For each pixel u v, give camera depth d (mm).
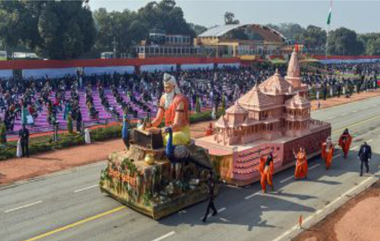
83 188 19047
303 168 20750
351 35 143750
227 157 19609
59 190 18688
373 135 31250
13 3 58438
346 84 60281
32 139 26781
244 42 102500
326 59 95562
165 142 17188
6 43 59438
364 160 21672
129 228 14953
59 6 58000
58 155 24406
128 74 57094
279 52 109938
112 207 16891
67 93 46875
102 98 40500
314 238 14305
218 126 20984
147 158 16000
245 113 20953
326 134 25891
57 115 35938
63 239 14008
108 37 90938
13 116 30234
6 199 17453
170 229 14930
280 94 22984
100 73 59781
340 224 15461
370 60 119188
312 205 17406
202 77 62656
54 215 15945
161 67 67812
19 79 47406
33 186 19141
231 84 55188
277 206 17266
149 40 91438
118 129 29516
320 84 58812
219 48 101750
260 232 14789
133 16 105688
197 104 38500
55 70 54594
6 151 23422
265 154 20938
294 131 23219
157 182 16016
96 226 15070
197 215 16250
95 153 25062
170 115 17891
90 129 29422
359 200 17969
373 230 15016
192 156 17469
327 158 22578
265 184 18938
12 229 14664
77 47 58062
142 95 44750
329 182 20484
